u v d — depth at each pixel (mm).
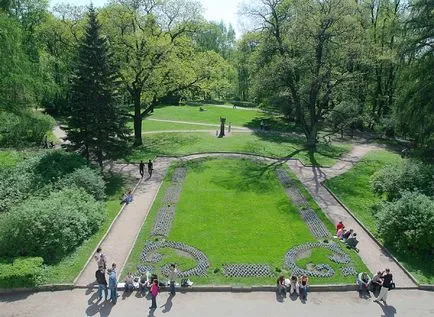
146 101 56750
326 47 47938
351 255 26406
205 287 22812
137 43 47969
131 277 22984
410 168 34000
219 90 58969
